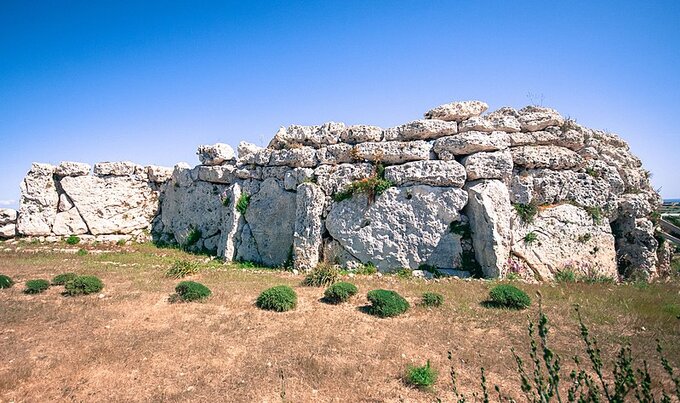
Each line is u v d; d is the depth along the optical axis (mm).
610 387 6469
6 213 24438
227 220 21062
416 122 17219
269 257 19328
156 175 27031
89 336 8664
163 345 8219
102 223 25375
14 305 10758
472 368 7355
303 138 19469
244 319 9938
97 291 12320
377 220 16562
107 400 6191
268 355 7828
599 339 8555
